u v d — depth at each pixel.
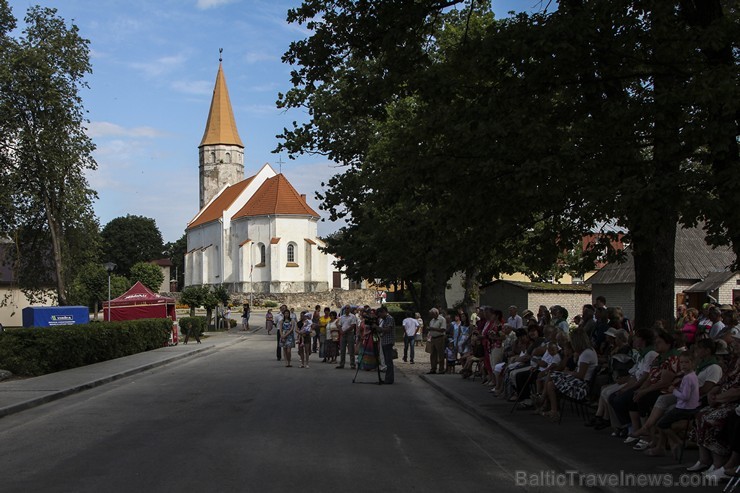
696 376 8.39
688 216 9.07
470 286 35.81
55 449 9.12
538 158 10.65
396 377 19.92
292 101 20.12
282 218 76.94
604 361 12.16
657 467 7.90
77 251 35.88
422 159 11.84
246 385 17.12
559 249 12.13
